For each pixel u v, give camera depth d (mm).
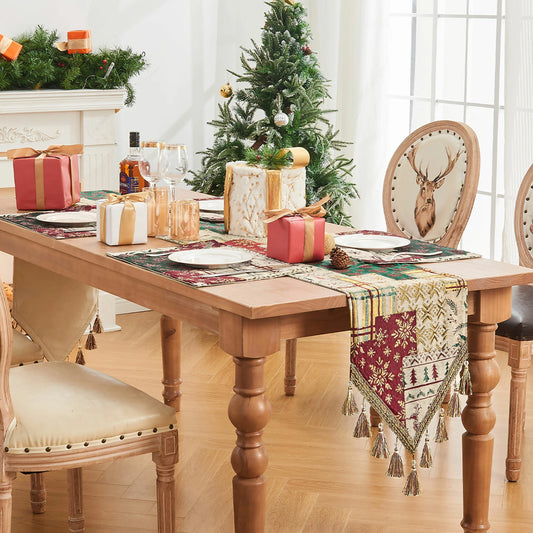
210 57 5703
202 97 5723
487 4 5020
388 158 5699
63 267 2926
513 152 4645
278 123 4160
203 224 3229
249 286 2355
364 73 5500
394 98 5672
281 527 2934
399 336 2398
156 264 2570
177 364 3861
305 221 2619
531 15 4516
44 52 4820
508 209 4688
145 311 5492
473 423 2664
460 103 5270
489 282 2510
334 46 5602
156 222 2982
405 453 3521
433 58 5387
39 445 2334
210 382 4277
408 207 3656
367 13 5441
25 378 2629
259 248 2828
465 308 2467
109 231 2801
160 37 5504
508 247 4734
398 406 2434
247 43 5820
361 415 2406
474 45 5125
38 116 4734
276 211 2627
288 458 3455
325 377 4363
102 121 4926
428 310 2416
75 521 2844
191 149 5746
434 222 3539
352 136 5590
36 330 3248
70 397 2492
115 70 4934
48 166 3309
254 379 2273
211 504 3102
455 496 3170
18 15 4984
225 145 5016
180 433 3682
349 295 2291
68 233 2963
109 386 2588
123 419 2420
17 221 3148
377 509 3068
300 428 3742
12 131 4668
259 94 4895
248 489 2322
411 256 2725
